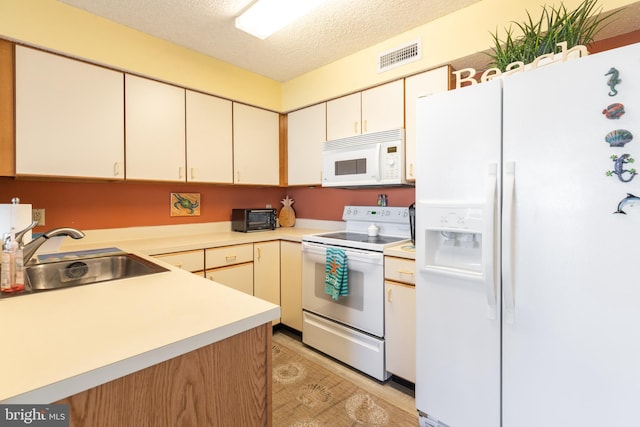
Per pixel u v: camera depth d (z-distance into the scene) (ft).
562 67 3.73
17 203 4.62
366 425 5.25
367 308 6.63
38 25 5.67
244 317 2.78
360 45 7.61
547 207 3.85
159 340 2.32
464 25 6.16
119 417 2.12
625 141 3.34
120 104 6.77
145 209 8.27
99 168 6.50
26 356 2.06
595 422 3.57
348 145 7.99
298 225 11.20
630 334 3.36
